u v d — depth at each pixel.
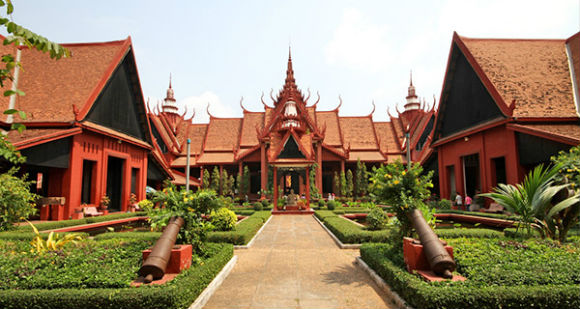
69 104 15.38
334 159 32.44
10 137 12.96
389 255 6.04
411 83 40.97
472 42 19.30
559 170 7.76
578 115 14.75
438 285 4.15
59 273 4.71
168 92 40.75
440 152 22.08
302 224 15.16
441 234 8.83
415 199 6.03
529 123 14.72
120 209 18.56
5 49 17.20
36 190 17.42
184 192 6.29
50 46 3.13
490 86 16.11
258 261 7.35
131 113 19.77
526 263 4.87
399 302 4.46
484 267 4.71
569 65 17.41
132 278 4.66
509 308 3.76
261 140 31.59
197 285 4.57
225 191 31.00
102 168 16.52
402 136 38.47
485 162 16.89
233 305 4.65
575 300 3.79
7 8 2.92
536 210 7.26
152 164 23.36
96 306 3.87
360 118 40.19
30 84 16.34
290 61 34.69
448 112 21.23
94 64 17.47
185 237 5.89
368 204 7.04
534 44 19.03
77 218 13.93
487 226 13.41
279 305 4.64
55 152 13.67
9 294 3.94
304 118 32.16
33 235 8.67
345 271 6.46
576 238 7.57
